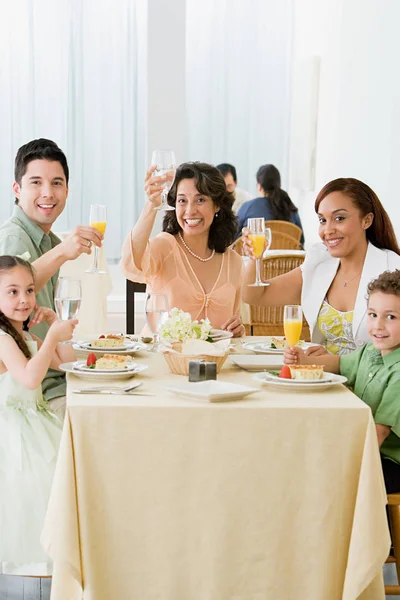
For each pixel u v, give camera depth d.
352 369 2.81
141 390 2.42
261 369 2.76
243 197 7.87
